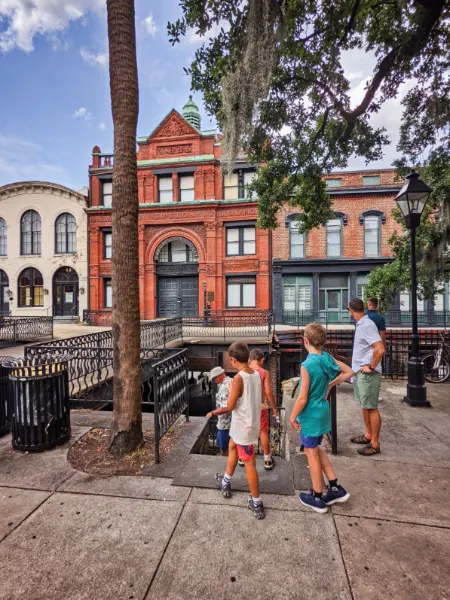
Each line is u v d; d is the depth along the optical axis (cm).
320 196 955
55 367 426
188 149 2094
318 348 295
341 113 784
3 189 2259
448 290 1847
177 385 475
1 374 465
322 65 739
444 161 806
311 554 231
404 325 1875
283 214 1998
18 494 310
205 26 629
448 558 228
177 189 2088
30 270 2297
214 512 281
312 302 1980
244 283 2039
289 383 945
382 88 779
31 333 1454
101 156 2212
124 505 291
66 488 321
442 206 847
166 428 425
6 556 231
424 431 475
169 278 2141
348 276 1961
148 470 356
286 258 1988
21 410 405
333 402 403
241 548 237
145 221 2086
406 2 606
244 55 585
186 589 202
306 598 195
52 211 2247
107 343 925
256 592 200
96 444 429
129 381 399
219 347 1321
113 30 405
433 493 312
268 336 1376
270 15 554
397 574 213
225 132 655
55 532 255
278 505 291
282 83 743
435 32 679
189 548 237
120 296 400
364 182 1955
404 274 933
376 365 387
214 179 2066
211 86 725
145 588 203
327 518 273
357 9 656
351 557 228
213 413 306
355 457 391
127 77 405
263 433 362
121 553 233
